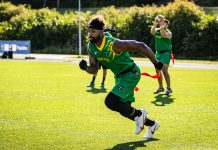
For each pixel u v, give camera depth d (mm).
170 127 11523
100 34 9406
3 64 32281
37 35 49188
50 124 11797
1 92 17734
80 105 14773
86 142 9977
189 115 13180
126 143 9914
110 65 9781
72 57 40344
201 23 40844
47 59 38062
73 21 47938
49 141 10039
